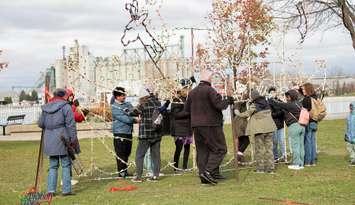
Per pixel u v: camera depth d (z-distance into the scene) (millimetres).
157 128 9836
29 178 11039
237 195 8164
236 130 11438
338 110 36156
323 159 12516
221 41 18094
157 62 12891
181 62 13758
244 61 16562
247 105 11484
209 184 9359
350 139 11453
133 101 13812
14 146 18906
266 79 13695
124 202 7930
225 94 10773
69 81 12359
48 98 9156
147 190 9031
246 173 10594
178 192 8680
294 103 10945
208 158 9477
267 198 7789
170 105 11023
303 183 9031
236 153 10180
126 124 10398
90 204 7891
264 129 10414
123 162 10469
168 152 15305
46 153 8680
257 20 18625
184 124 11016
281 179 9617
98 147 17391
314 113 11172
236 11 19297
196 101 9398
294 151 11008
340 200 7516
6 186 10000
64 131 8703
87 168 12242
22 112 37844
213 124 9312
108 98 15867
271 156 10531
